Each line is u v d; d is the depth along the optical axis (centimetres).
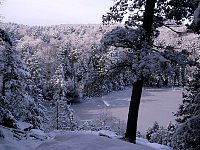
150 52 1245
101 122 5578
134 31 1298
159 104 9319
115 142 1033
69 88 8175
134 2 1416
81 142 1012
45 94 7812
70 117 4716
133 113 1382
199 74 1509
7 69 1895
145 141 1540
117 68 1397
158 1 1384
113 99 9331
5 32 1416
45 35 18838
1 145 998
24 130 1343
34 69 7606
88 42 15500
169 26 1409
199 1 1091
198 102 1388
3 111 1294
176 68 1288
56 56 11088
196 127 1263
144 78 1359
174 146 1426
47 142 1043
